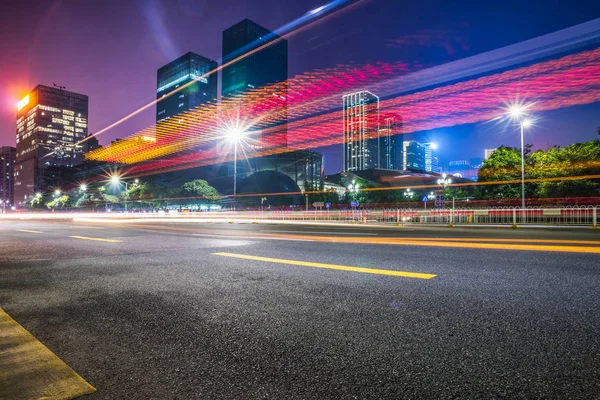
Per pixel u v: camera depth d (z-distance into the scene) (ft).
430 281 13.75
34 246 30.45
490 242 29.76
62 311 10.49
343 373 6.17
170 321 9.37
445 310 9.82
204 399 5.40
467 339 7.61
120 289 13.39
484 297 11.16
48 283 14.75
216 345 7.64
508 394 5.33
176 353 7.24
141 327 8.93
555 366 6.24
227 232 48.73
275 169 540.93
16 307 11.02
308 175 551.59
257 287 13.28
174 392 5.63
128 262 20.34
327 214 101.14
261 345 7.57
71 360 6.97
